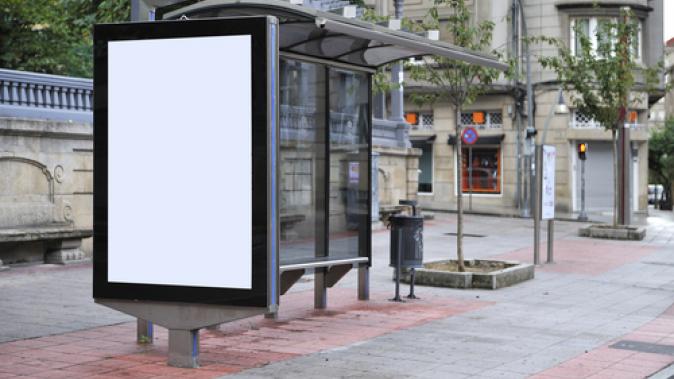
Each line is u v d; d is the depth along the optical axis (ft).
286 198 34.73
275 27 24.39
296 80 35.22
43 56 92.22
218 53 24.68
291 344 29.55
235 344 29.50
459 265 46.06
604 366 26.94
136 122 25.53
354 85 38.06
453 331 32.45
